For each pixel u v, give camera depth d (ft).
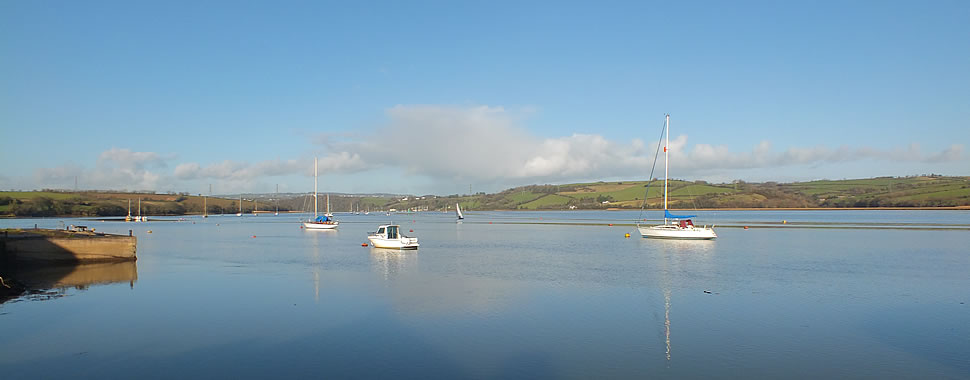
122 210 563.89
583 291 92.43
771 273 114.83
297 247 188.75
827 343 60.64
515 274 113.91
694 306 79.82
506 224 408.46
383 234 186.09
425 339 62.39
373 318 72.43
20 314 74.84
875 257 147.02
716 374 50.75
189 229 330.95
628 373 51.06
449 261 140.15
